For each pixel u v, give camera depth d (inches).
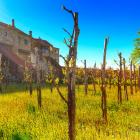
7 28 3053.6
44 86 1877.5
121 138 479.5
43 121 624.4
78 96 1304.1
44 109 812.6
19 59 2736.2
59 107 870.4
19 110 764.6
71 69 404.5
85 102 1027.9
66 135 489.1
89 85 2106.3
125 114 766.5
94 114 748.6
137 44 1578.5
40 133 509.7
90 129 536.1
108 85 1958.7
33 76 1989.4
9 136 493.0
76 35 399.9
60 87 1766.7
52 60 2896.2
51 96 1245.7
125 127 585.3
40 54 2876.5
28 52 3376.0
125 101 1129.4
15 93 1439.5
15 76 2508.6
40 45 3531.0
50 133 497.4
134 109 887.1
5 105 867.4
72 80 406.6
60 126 562.9
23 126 577.6
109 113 780.6
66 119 663.8
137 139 478.9
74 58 402.0
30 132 514.3
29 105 844.6
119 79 1130.0
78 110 794.8
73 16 395.9
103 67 757.3
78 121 649.0
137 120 677.3
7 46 3048.7
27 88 1701.5
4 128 546.0
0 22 2972.4
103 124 617.0
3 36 2999.5
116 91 1605.6
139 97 1295.5
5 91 1574.8
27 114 689.0
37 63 1055.6
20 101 995.3
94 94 1438.2
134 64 1654.8
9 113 703.1
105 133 512.7
